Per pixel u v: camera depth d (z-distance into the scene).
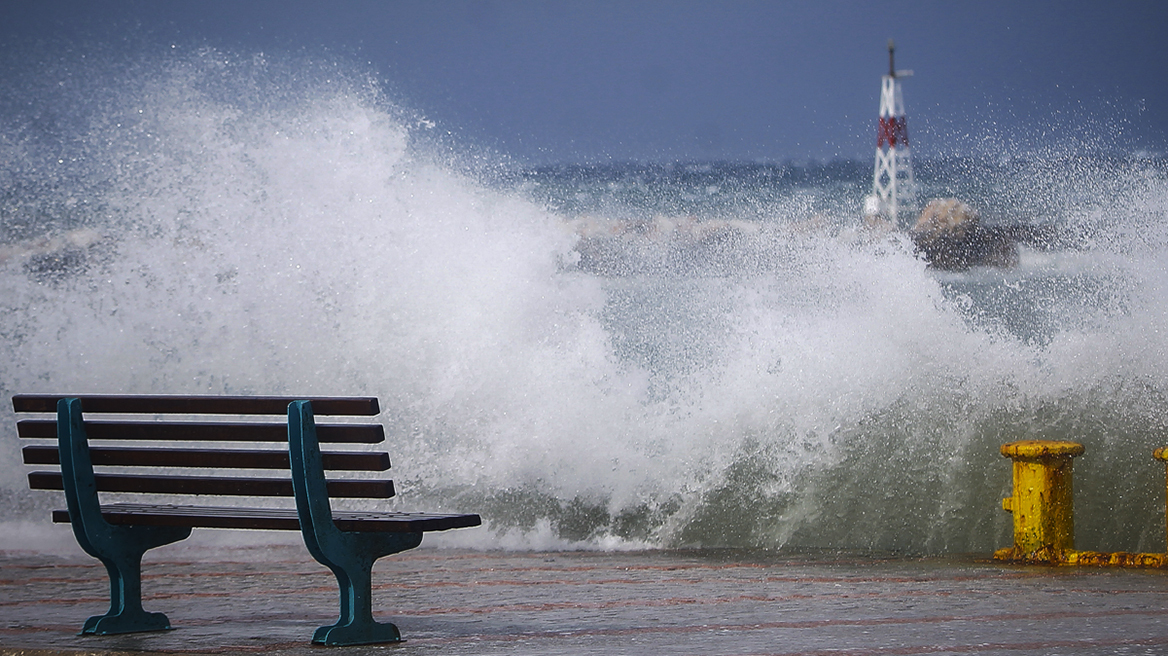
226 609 13.20
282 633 11.63
